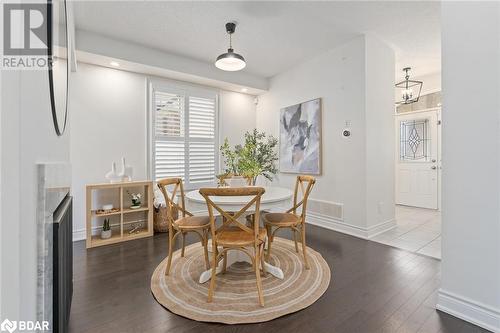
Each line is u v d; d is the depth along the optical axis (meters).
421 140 5.46
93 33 3.20
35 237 0.86
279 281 2.18
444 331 1.56
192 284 2.13
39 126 0.94
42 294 0.88
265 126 5.16
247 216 2.66
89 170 3.48
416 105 5.50
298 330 1.57
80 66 3.44
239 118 5.14
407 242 3.22
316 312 1.75
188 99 4.42
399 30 3.25
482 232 1.59
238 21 2.98
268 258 2.54
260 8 2.73
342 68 3.66
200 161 4.55
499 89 1.51
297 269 2.40
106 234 3.27
